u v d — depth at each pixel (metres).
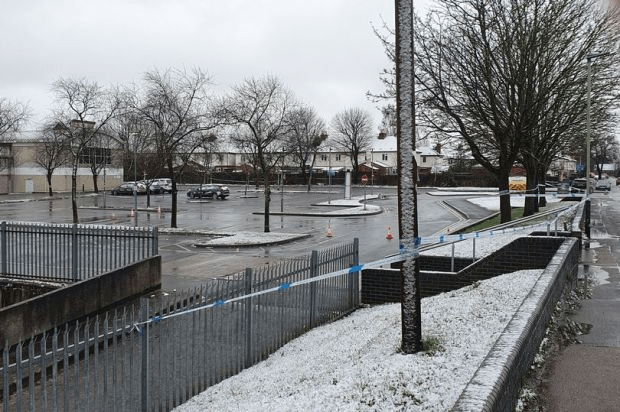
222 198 57.09
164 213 41.88
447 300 9.91
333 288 12.12
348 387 6.04
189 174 80.62
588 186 20.06
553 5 18.16
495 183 82.19
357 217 38.97
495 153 25.95
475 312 8.55
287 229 31.39
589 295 11.05
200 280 17.03
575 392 5.96
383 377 6.09
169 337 7.43
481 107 19.56
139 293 13.91
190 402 7.37
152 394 6.82
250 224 34.16
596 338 7.95
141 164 56.66
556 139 24.33
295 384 7.21
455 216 37.59
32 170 65.62
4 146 64.25
